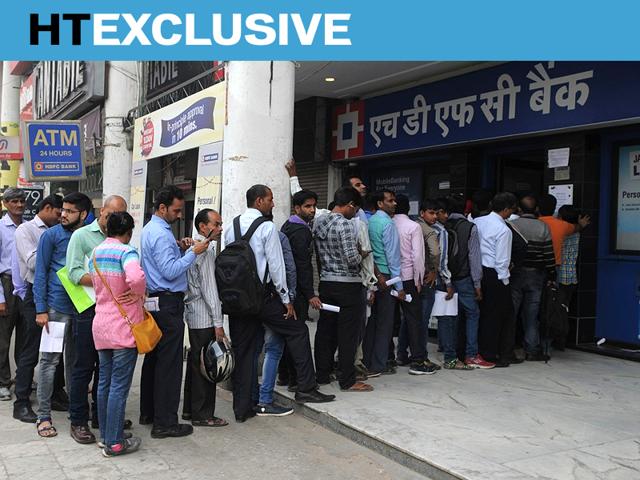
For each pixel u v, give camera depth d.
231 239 5.08
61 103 14.16
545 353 6.84
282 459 4.29
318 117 10.60
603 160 7.19
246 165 5.91
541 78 7.18
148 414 5.01
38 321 4.72
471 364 6.48
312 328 9.08
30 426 4.96
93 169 13.90
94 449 4.44
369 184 10.29
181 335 4.69
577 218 6.93
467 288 6.44
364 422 4.73
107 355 4.31
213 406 5.00
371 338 6.13
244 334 5.05
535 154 8.17
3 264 5.79
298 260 5.22
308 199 5.39
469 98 8.05
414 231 6.07
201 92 6.71
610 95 6.51
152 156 8.37
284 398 5.50
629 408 5.14
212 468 4.12
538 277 6.75
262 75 5.95
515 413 4.98
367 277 5.65
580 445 4.28
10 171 17.95
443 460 3.99
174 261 4.54
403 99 9.04
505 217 6.58
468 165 8.41
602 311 7.28
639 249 6.97
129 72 10.50
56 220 5.33
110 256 4.22
